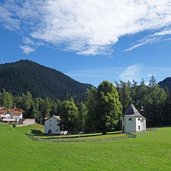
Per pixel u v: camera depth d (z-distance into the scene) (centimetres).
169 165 4334
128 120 11669
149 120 16275
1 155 4862
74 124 13950
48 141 7675
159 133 9475
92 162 4494
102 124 10756
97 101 10988
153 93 17175
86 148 6031
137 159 4772
